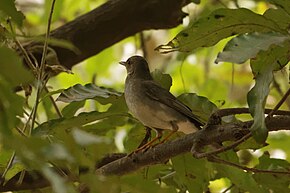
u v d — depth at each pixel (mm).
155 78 11133
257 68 8383
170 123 10711
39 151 5000
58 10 13484
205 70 16969
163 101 10750
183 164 9875
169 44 8797
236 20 8344
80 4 17766
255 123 7086
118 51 18719
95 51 12828
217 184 14219
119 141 13922
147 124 10820
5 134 4914
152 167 10172
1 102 5000
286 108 16125
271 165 10289
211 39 8695
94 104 15031
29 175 9227
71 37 12516
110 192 5504
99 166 9836
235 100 17438
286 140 14867
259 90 7277
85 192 7781
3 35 8297
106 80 18172
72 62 12609
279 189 10336
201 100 10156
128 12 12727
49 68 9539
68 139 5336
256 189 9469
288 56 8266
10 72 4855
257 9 17375
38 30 16125
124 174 8914
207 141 8156
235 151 9625
